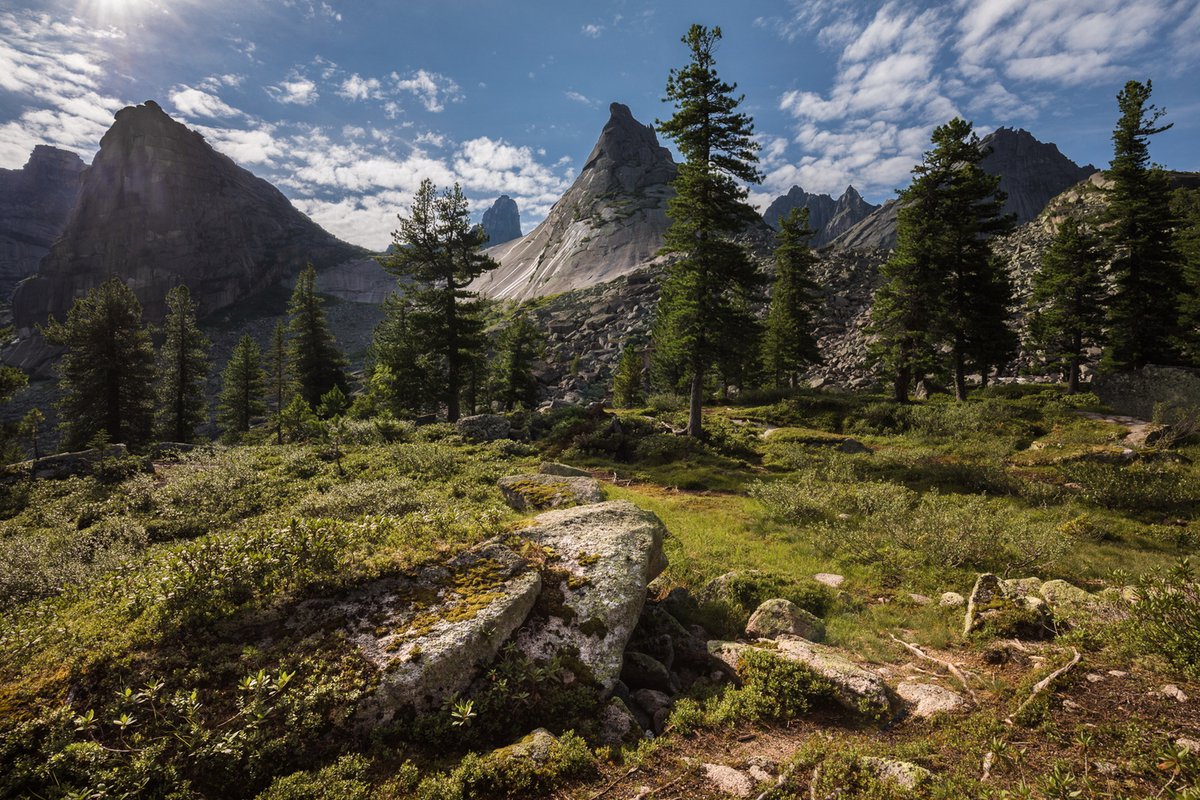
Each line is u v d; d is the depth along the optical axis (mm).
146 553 12016
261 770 4711
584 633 6645
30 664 5285
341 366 58594
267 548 6746
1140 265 36781
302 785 4449
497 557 7289
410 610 6312
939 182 35062
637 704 6387
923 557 12094
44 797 4180
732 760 5223
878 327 37562
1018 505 17703
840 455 24484
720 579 10328
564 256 199250
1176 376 30375
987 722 5488
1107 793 4152
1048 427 28375
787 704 6164
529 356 59469
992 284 35812
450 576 6906
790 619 8406
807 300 49812
